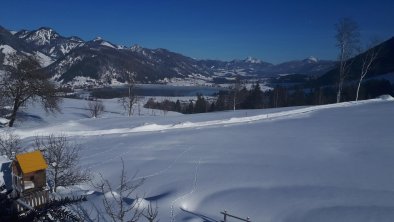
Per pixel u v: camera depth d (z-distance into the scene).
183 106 86.44
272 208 11.56
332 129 23.77
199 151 18.94
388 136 20.98
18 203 7.10
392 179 13.89
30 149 17.33
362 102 37.75
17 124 33.75
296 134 22.58
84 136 23.80
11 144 15.27
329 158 16.98
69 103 63.94
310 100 73.19
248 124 27.06
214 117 32.06
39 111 47.50
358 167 15.45
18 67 30.41
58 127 27.16
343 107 34.28
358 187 13.11
